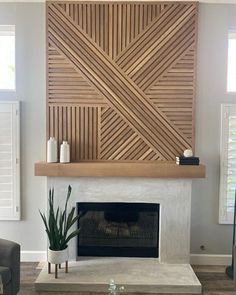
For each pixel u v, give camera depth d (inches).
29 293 121.0
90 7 141.6
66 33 142.2
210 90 145.3
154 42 142.3
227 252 149.5
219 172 147.3
